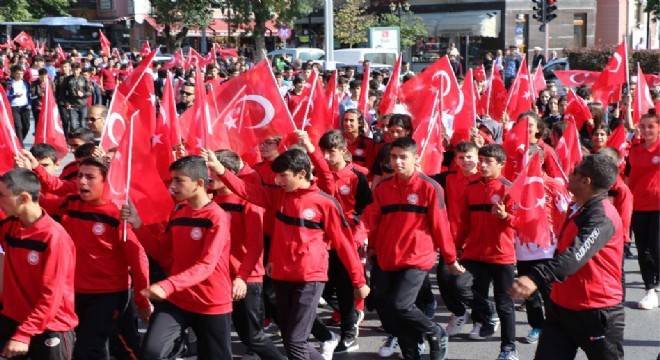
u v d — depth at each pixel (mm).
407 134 8438
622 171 9500
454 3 44531
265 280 7543
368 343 7812
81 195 5852
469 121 9914
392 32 31234
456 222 7566
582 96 14305
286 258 6234
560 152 9055
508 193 6930
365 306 8844
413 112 10133
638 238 8875
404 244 6641
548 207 7367
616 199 8125
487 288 7305
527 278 4949
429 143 8312
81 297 5887
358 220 7770
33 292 5367
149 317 6207
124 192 5770
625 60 12461
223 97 7586
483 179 7148
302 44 45594
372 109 13500
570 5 44594
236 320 6422
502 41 43719
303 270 6176
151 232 6129
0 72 24531
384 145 8016
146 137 6008
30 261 5297
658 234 8727
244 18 36781
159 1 39219
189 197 5586
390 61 28750
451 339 7863
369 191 7820
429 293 7793
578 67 33875
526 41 43781
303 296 6184
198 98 7273
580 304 5211
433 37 44594
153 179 6051
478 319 7609
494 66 12672
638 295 9344
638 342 7699
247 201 6191
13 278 5402
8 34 39625
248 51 38406
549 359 5391
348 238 6305
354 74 19219
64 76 18969
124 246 5906
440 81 10008
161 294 5152
